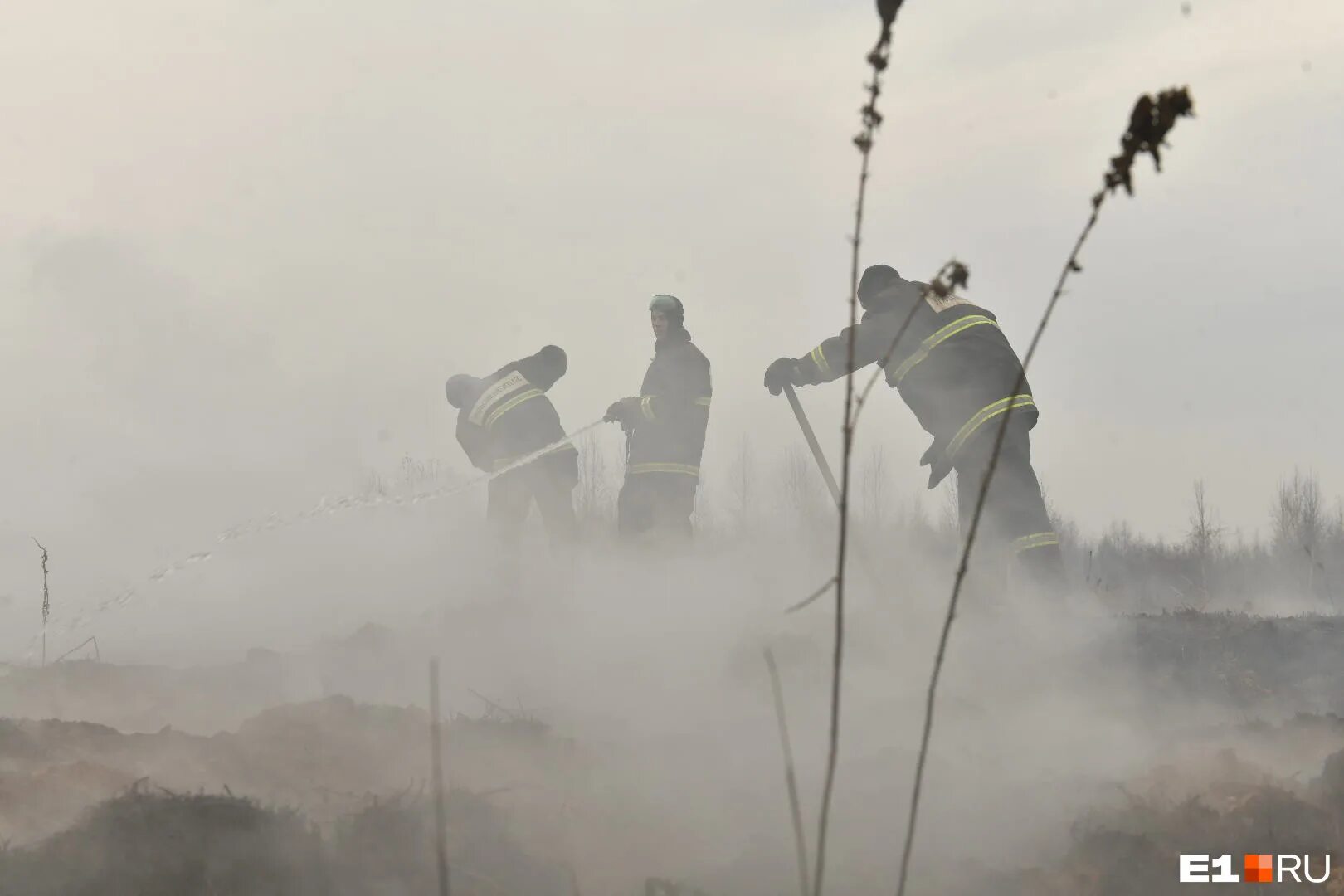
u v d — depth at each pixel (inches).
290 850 139.4
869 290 343.0
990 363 323.6
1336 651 269.3
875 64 99.9
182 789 157.8
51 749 169.6
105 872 132.3
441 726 190.2
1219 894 139.9
